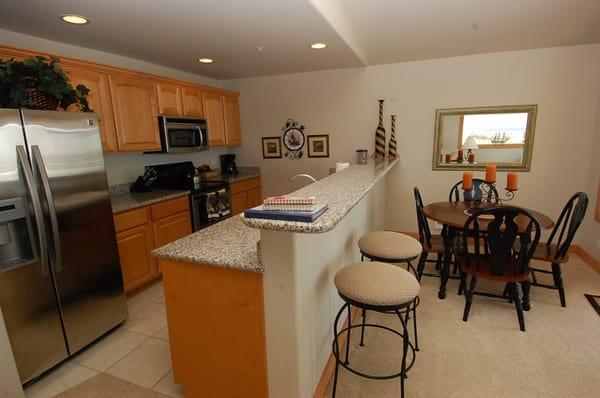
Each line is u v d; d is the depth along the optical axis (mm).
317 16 2170
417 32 2910
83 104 2240
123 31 2475
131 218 2797
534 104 3559
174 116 3475
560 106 3492
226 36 2611
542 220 2605
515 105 3621
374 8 2451
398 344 2205
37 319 1922
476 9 2404
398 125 4066
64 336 2074
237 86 4668
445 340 2230
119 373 2012
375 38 3086
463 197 3643
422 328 2373
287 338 1408
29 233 1854
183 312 1597
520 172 3744
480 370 1943
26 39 2549
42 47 2652
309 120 4410
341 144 4332
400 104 4008
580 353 2064
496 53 3576
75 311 2131
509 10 2418
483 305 2662
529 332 2291
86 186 2154
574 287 2908
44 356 1969
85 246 2172
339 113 4262
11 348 1761
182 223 3352
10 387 1736
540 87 3512
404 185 4180
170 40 2717
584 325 2355
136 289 3012
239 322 1484
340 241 2133
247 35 2580
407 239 2172
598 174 3297
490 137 3771
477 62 3654
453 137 3900
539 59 3461
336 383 1739
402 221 4270
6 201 1732
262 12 2102
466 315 2445
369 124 4168
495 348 2135
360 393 1796
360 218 2717
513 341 2199
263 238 1339
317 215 1182
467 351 2113
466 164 3908
